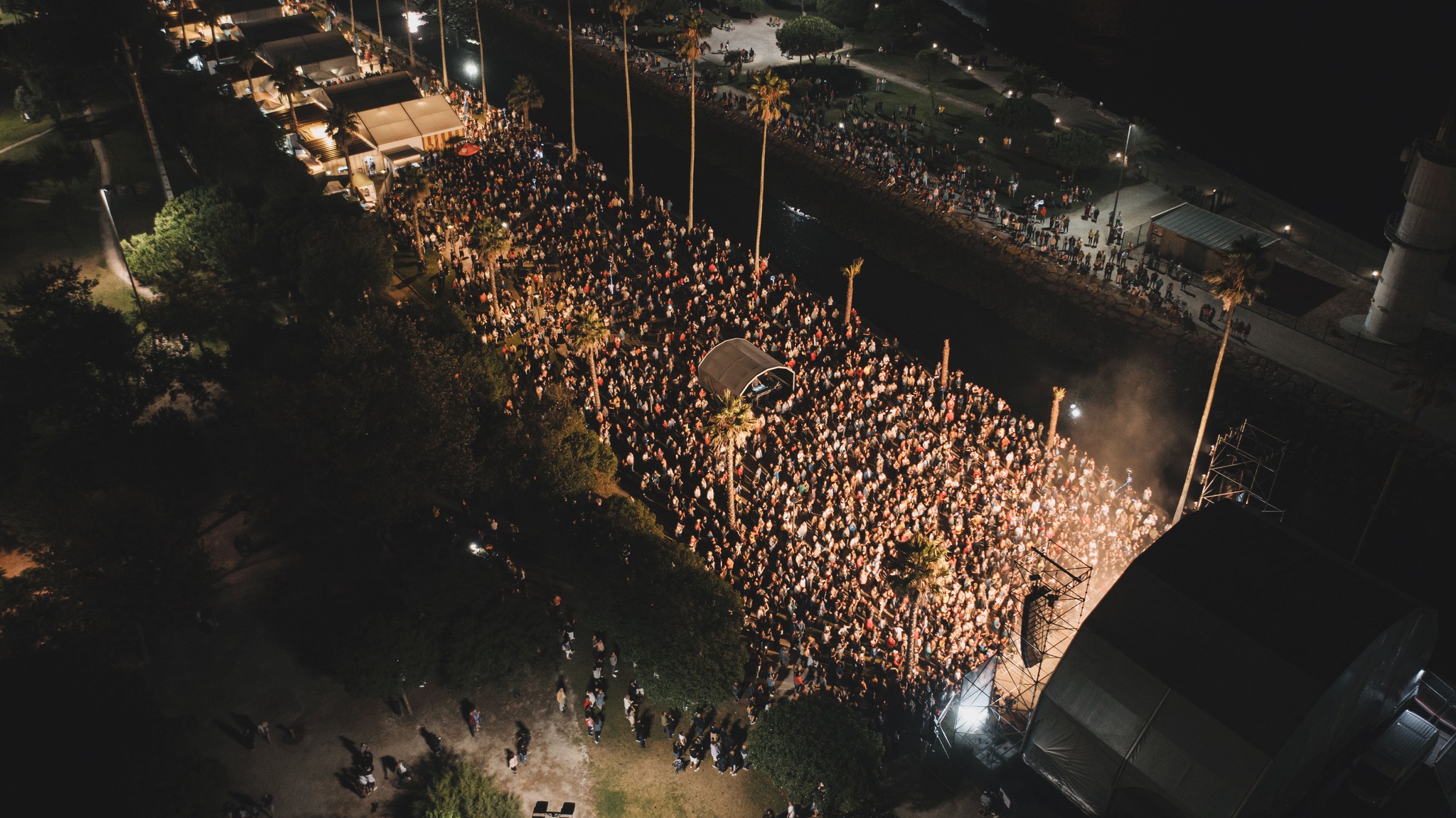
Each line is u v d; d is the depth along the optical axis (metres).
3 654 51.91
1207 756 45.69
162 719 52.81
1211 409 86.81
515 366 89.12
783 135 130.88
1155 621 48.56
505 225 112.31
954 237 109.62
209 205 91.44
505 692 61.00
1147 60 177.62
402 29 175.62
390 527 66.19
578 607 65.88
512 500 74.00
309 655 62.03
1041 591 56.31
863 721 56.66
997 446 81.62
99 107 127.88
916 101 139.12
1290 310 95.06
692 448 80.75
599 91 151.50
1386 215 127.81
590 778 56.72
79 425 70.31
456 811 52.84
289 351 68.06
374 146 123.75
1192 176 120.81
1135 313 95.06
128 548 55.09
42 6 130.88
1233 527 51.91
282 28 150.88
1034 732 52.38
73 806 47.06
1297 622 46.97
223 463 74.88
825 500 75.25
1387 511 75.25
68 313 72.00
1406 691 52.59
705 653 57.50
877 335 98.69
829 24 146.12
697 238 114.88
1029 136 128.25
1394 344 88.75
